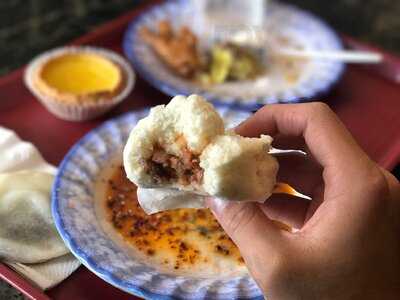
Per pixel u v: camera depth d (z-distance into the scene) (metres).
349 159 0.15
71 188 0.20
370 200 0.15
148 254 0.19
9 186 0.20
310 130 0.17
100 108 0.25
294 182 0.19
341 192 0.15
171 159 0.15
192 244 0.19
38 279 0.18
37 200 0.20
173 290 0.16
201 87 0.27
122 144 0.22
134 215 0.20
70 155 0.21
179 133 0.15
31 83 0.25
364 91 0.28
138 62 0.27
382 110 0.27
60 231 0.18
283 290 0.14
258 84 0.28
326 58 0.29
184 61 0.28
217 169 0.14
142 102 0.27
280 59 0.30
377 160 0.24
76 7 0.34
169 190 0.16
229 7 0.32
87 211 0.20
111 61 0.27
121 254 0.18
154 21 0.31
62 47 0.30
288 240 0.14
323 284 0.14
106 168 0.21
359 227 0.14
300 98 0.26
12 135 0.23
